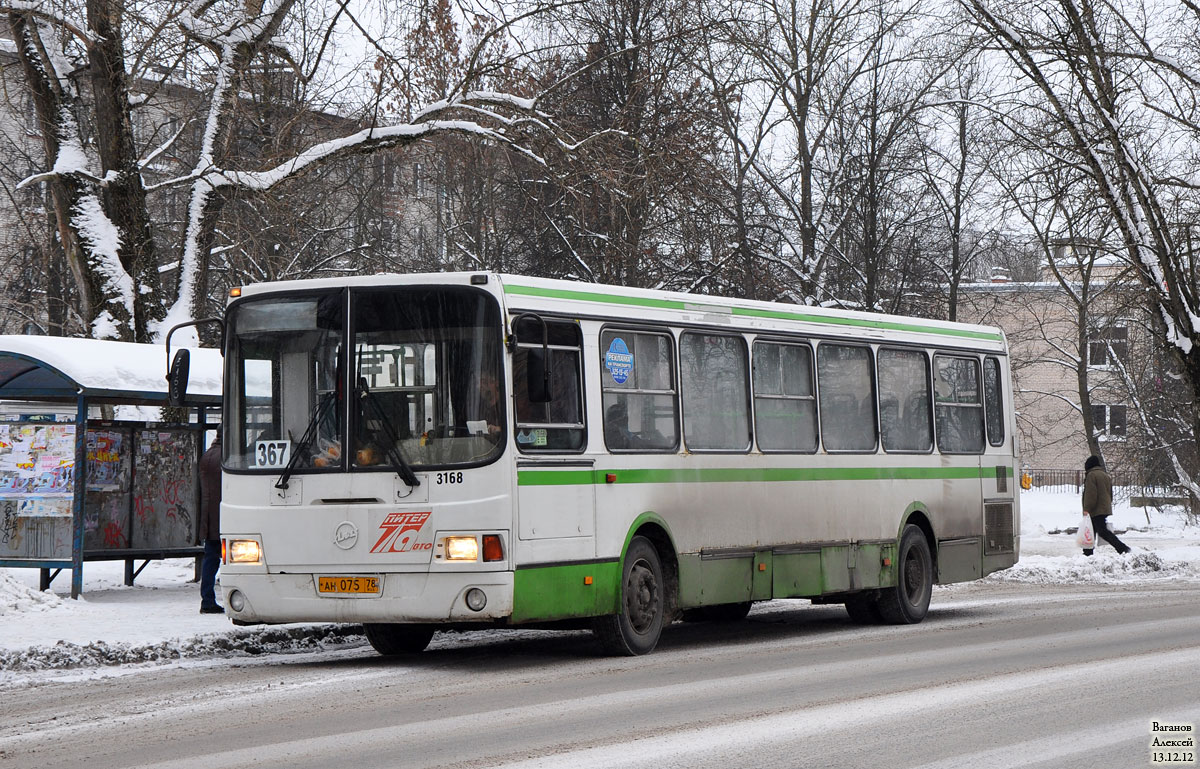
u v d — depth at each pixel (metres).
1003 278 58.91
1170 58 29.92
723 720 9.55
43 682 12.10
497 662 13.30
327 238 35.41
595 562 13.30
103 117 23.11
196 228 23.66
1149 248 30.86
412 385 12.64
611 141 26.92
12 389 19.16
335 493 12.62
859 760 8.10
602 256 32.62
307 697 10.94
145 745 8.90
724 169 34.28
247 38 23.64
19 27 23.19
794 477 16.20
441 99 25.64
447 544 12.30
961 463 19.16
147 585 20.72
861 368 17.59
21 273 35.28
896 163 38.59
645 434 14.20
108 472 19.67
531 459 12.64
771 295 35.97
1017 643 14.57
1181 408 44.09
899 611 17.62
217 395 19.53
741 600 15.30
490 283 12.64
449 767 7.95
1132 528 42.97
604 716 9.77
